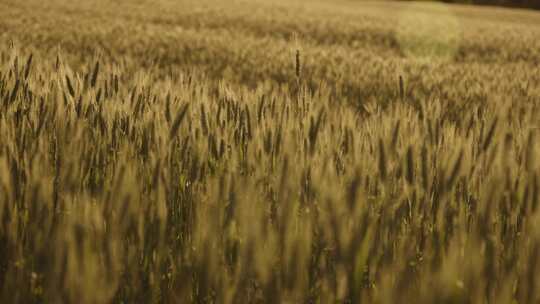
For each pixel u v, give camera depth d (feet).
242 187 5.44
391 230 5.26
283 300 3.98
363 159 6.37
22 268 4.27
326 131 7.84
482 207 5.10
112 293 3.89
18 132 7.21
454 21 92.43
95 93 9.25
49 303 3.85
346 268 4.27
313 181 5.58
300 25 62.28
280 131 7.34
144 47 29.25
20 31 33.09
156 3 86.22
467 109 14.06
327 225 4.71
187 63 24.97
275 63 24.43
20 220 5.18
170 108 8.55
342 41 51.19
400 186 6.31
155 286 4.50
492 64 34.86
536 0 198.18
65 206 5.11
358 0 192.54
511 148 6.20
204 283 4.33
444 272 3.70
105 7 71.15
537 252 4.22
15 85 8.60
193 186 6.30
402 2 192.03
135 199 4.99
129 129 7.79
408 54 41.16
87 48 29.07
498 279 4.37
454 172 5.85
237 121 8.39
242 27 57.93
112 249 4.32
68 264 3.84
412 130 7.97
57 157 6.84
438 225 5.39
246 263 4.28
